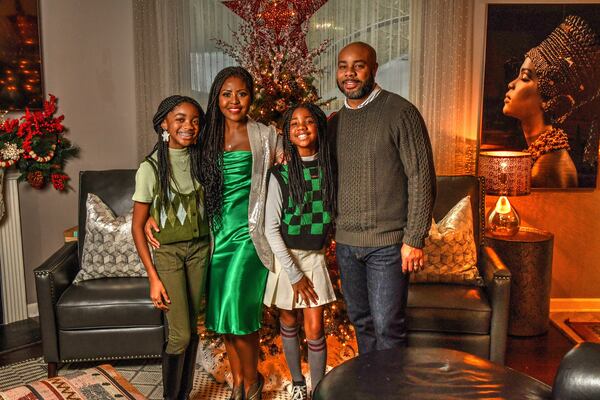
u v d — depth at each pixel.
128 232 2.95
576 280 3.80
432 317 2.62
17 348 3.24
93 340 2.71
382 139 2.10
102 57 3.84
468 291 2.75
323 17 3.71
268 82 2.76
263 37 2.97
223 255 2.31
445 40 3.59
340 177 2.21
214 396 2.66
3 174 3.42
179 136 2.18
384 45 3.70
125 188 3.24
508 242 3.29
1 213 3.42
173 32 3.81
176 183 2.23
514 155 3.39
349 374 1.76
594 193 3.69
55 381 2.08
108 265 2.92
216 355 2.85
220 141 2.25
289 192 2.23
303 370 2.75
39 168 3.54
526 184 3.32
